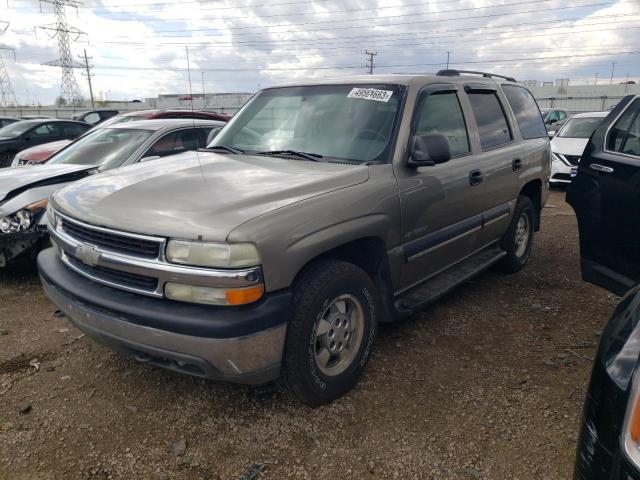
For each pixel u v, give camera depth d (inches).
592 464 64.2
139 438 108.6
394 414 116.4
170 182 118.6
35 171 203.9
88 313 107.7
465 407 119.0
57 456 103.0
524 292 191.2
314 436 108.9
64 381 129.8
